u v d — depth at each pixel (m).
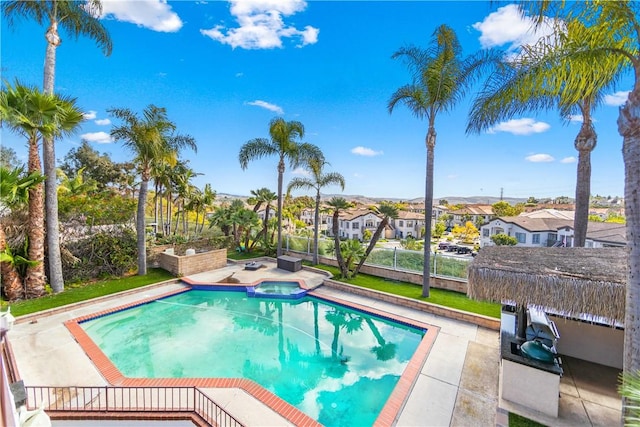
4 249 10.12
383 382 6.80
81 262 12.88
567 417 4.91
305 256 17.89
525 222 36.28
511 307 7.03
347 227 51.72
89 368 6.70
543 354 5.17
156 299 11.60
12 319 4.02
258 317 10.55
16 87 9.20
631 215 3.48
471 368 6.73
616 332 6.30
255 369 7.29
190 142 15.38
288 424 5.10
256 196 21.09
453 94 10.41
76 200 13.13
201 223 25.17
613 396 5.41
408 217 55.22
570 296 4.47
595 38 4.08
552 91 4.70
